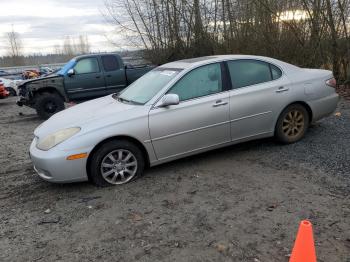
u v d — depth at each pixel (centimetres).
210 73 557
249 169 534
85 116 523
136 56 1748
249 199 443
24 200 488
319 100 631
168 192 477
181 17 1605
